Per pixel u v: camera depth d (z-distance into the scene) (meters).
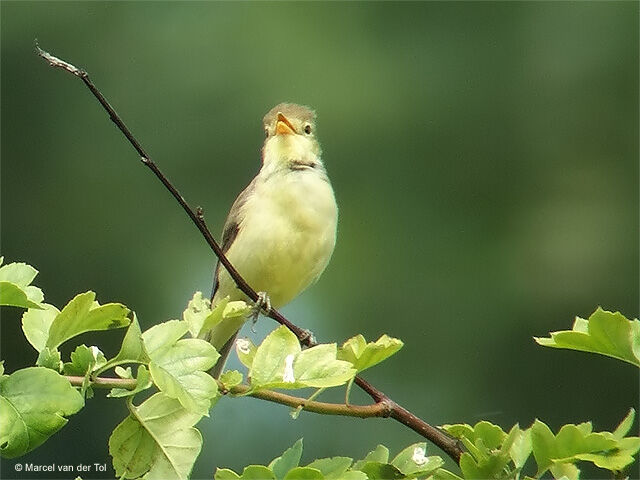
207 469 11.41
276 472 4.43
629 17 15.01
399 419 5.04
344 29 15.20
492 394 13.18
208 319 4.80
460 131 14.80
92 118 15.09
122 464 4.49
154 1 15.38
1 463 10.83
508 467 4.98
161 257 14.61
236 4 15.27
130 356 4.47
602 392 12.70
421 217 14.39
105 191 14.87
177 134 14.88
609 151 14.60
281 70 14.92
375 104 14.77
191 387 4.39
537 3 15.20
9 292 4.31
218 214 14.61
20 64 15.12
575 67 14.92
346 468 4.46
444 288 13.94
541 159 14.64
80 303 4.58
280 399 4.83
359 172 14.57
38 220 14.90
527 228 14.26
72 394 4.22
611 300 13.70
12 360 12.51
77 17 15.24
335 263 14.08
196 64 15.05
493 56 15.07
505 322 13.65
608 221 14.14
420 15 15.22
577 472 4.81
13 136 15.02
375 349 5.01
